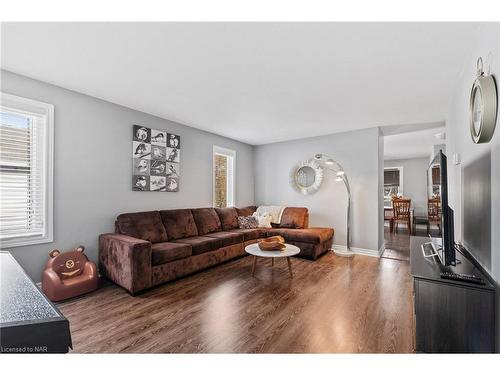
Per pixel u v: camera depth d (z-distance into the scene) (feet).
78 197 9.43
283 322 6.68
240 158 18.21
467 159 6.97
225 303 7.84
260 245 10.40
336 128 14.37
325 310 7.38
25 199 8.25
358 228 14.62
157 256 9.05
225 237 12.25
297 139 17.26
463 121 7.54
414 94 9.39
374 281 9.86
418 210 25.73
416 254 6.88
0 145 7.81
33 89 8.28
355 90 9.05
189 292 8.73
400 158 26.55
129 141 11.13
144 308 7.47
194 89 9.04
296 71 7.63
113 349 5.45
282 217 16.10
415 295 5.19
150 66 7.38
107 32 5.76
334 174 15.66
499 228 4.40
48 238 8.59
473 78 6.28
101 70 7.66
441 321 4.94
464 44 6.15
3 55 6.81
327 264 12.28
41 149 8.60
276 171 18.35
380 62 7.06
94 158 9.91
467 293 4.74
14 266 3.59
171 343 5.70
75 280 8.30
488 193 5.06
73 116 9.28
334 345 5.62
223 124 13.66
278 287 9.21
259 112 11.60
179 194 13.51
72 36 5.91
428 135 16.08
